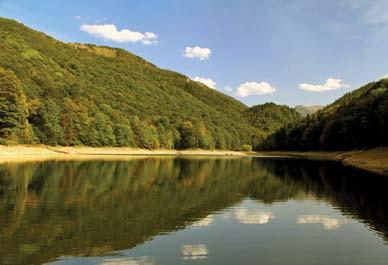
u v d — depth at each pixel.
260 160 102.19
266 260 15.04
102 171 50.03
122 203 26.20
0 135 80.44
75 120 112.69
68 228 18.72
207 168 64.88
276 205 27.59
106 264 14.05
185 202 27.67
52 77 155.50
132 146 137.38
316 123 149.50
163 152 153.00
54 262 14.04
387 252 16.41
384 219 23.06
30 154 83.75
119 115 142.88
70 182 36.59
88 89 167.25
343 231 19.98
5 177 38.56
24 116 84.44
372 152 83.75
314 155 140.25
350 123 105.94
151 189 34.22
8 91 80.44
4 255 14.55
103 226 19.38
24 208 23.30
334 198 31.19
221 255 15.45
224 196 31.42
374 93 114.12
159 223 20.62
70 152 105.44
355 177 48.56
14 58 148.62
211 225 20.61
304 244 17.39
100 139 121.19
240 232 19.22
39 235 17.33
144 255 15.13
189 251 15.81
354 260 15.34
